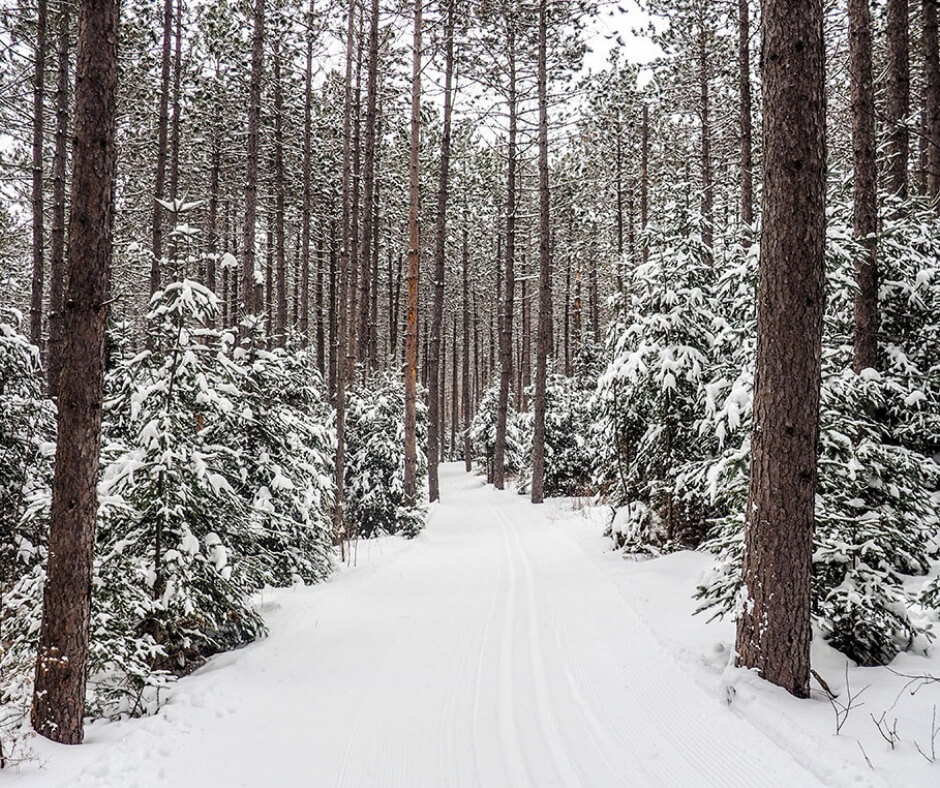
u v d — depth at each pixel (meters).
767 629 5.01
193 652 7.45
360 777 4.46
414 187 17.72
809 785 3.73
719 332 10.64
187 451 7.16
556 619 8.03
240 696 5.96
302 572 10.81
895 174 10.47
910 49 13.46
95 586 5.96
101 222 5.06
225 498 7.43
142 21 18.33
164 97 17.62
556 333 51.12
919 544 6.28
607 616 7.76
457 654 7.05
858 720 4.41
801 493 4.97
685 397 10.73
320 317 31.42
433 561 12.85
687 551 10.47
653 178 28.30
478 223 39.75
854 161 8.41
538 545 13.85
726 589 5.97
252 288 13.93
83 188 4.98
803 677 4.91
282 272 21.08
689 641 6.34
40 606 5.72
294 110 23.16
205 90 21.20
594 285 37.81
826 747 4.02
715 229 11.88
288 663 6.96
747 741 4.35
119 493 6.73
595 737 4.77
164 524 6.92
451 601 9.50
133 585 6.47
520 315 50.91
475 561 12.67
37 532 7.23
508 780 4.29
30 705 5.22
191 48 20.97
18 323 9.16
